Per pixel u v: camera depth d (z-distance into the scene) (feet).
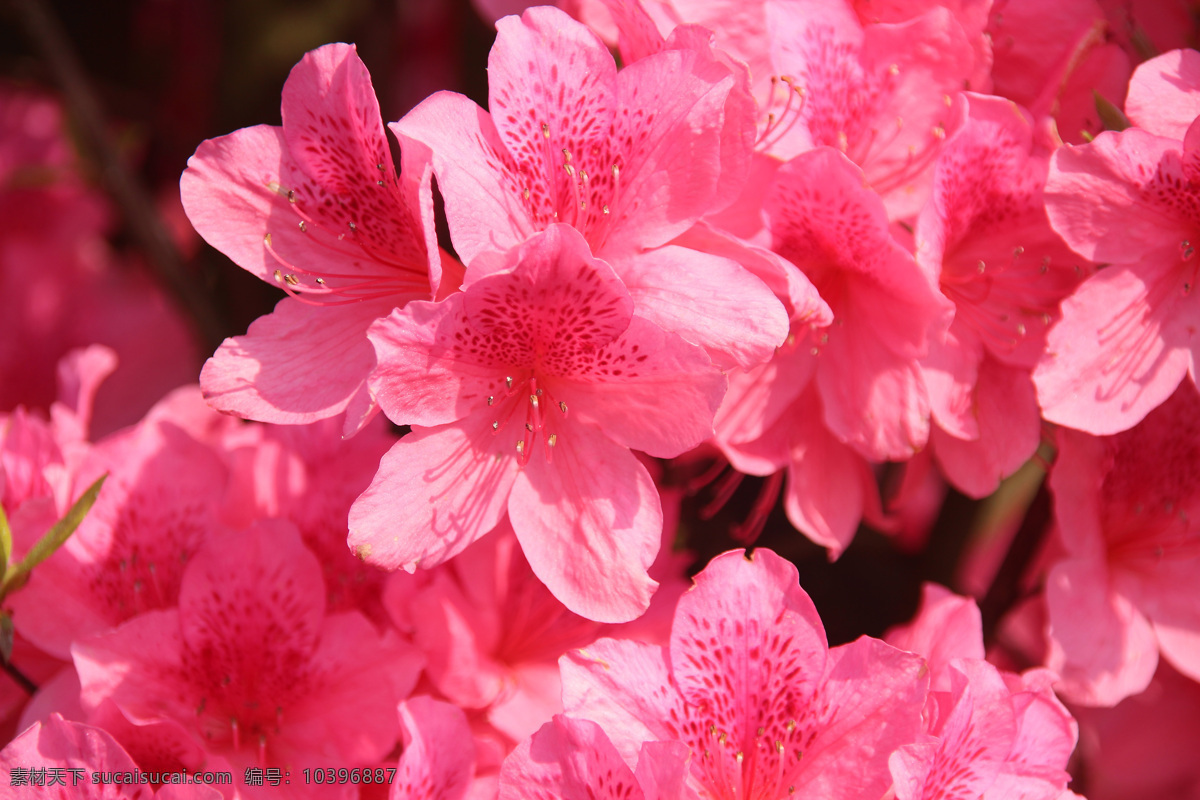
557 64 1.71
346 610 1.81
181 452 1.83
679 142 1.71
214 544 1.76
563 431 1.72
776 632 1.70
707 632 1.70
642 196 1.72
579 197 1.72
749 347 1.68
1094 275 1.77
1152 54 1.82
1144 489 1.87
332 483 1.83
